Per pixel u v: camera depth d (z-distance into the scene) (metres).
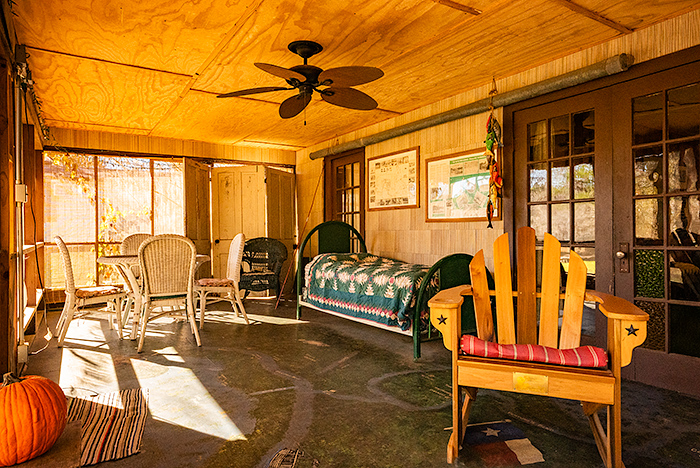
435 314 2.00
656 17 2.83
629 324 1.74
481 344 1.96
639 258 3.02
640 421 2.33
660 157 2.92
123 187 6.23
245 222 6.81
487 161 3.82
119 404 2.54
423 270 3.81
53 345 3.85
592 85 3.24
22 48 2.82
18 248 2.90
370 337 4.16
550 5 2.64
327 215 6.52
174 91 4.23
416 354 3.46
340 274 4.43
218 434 2.17
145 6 2.61
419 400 2.61
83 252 5.93
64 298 5.79
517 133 3.82
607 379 1.75
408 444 2.07
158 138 6.32
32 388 1.86
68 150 5.72
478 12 2.73
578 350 1.88
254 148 7.10
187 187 6.16
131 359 3.43
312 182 6.96
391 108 4.88
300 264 5.14
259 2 2.58
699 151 2.74
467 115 4.22
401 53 3.35
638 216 3.02
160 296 3.72
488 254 4.09
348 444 2.07
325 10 2.68
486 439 2.12
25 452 1.78
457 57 3.44
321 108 4.84
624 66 2.99
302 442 2.09
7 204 2.44
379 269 4.12
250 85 4.09
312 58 3.43
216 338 4.12
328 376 3.04
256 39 3.08
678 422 2.32
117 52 3.30
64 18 2.75
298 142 6.72
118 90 4.20
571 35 3.07
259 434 2.17
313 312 5.48
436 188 4.64
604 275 3.19
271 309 5.71
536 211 3.70
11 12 2.48
